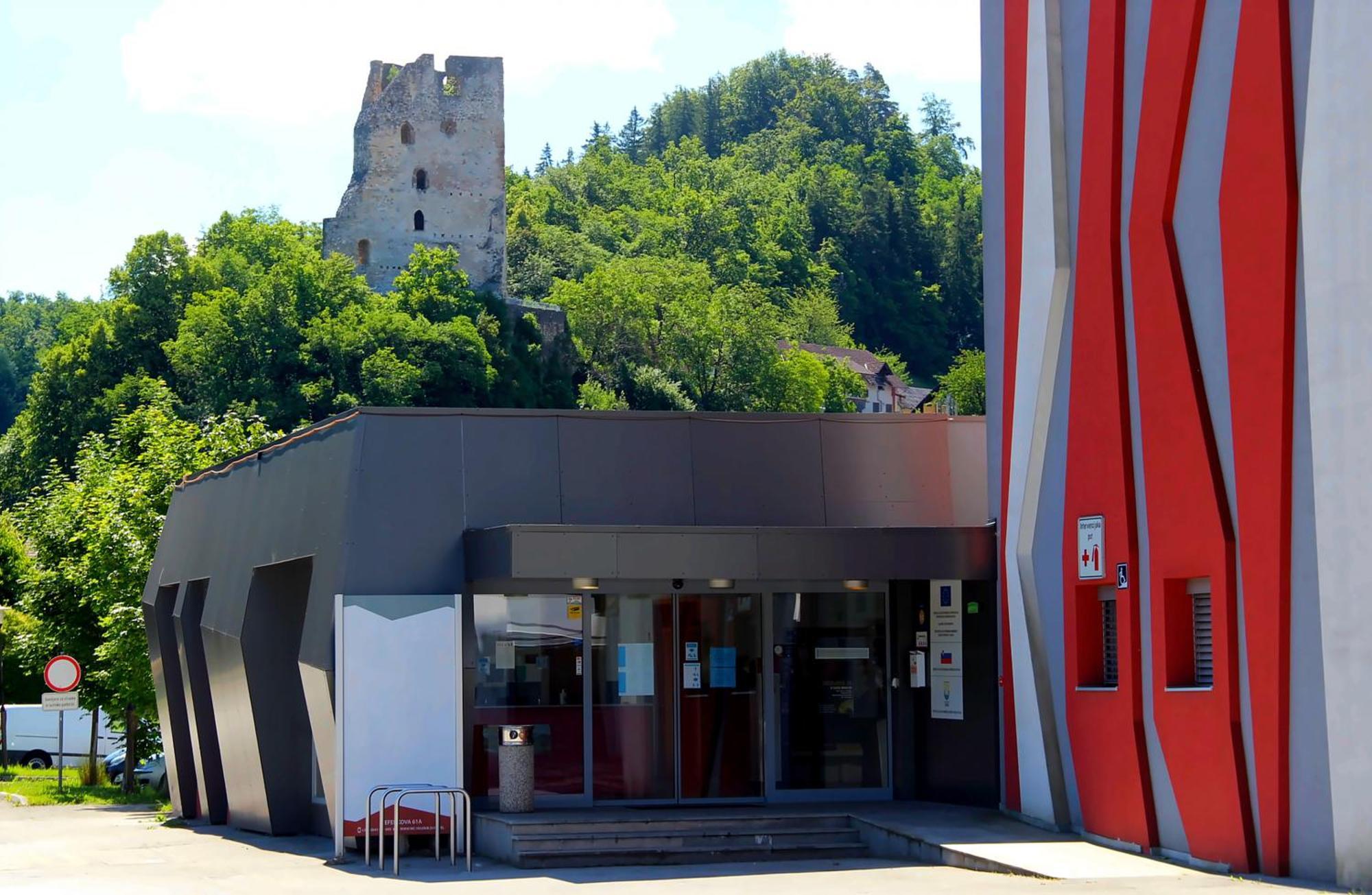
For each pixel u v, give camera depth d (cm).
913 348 16838
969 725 1705
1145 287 1377
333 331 9169
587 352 12475
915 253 17588
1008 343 1633
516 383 10156
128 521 2908
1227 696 1246
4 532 4675
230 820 2038
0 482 8719
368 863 1486
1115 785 1419
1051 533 1542
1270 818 1201
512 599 1697
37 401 8869
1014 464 1605
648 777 1711
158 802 2759
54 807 2658
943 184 19900
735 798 1730
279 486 1827
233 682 1911
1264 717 1207
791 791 1744
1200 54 1305
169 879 1390
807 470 1773
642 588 1730
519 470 1670
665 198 18750
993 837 1468
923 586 1772
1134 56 1402
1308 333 1173
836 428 1794
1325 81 1157
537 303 11506
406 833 1542
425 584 1605
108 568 2909
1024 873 1275
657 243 16862
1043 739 1542
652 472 1719
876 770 1773
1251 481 1227
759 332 13162
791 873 1358
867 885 1230
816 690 1767
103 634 3031
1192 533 1302
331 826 1673
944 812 1645
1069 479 1507
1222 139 1271
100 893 1273
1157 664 1355
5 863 1549
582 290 12812
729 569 1582
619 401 11712
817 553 1611
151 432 3172
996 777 1672
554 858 1472
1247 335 1235
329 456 1678
